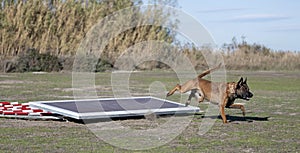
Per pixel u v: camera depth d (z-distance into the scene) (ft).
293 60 126.11
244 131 29.53
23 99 46.91
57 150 22.76
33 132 28.04
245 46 123.24
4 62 96.37
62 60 102.12
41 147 23.41
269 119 35.32
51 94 52.70
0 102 40.83
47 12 109.40
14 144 24.08
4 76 84.48
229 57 120.26
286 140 26.43
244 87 31.55
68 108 33.71
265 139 26.66
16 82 70.59
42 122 32.37
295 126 31.89
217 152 22.90
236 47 122.11
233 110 41.16
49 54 101.91
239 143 25.36
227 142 25.67
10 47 104.37
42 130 28.89
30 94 52.26
